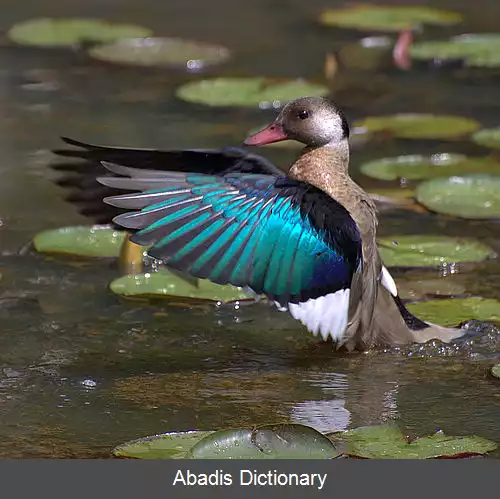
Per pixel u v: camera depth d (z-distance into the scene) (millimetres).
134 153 11352
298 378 10586
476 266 12617
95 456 9227
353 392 10352
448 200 13781
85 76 18156
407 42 18719
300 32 20312
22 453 9266
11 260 12656
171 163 11367
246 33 20250
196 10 21547
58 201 14055
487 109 17125
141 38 19672
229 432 9242
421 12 21297
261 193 10094
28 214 13703
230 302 11969
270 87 17484
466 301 11727
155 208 9781
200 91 17250
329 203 10445
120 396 10219
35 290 12055
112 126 16188
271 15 21266
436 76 18469
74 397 10195
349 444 9305
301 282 10031
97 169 11422
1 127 16141
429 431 9664
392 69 18734
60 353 10945
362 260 10820
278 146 15719
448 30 20500
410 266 12297
